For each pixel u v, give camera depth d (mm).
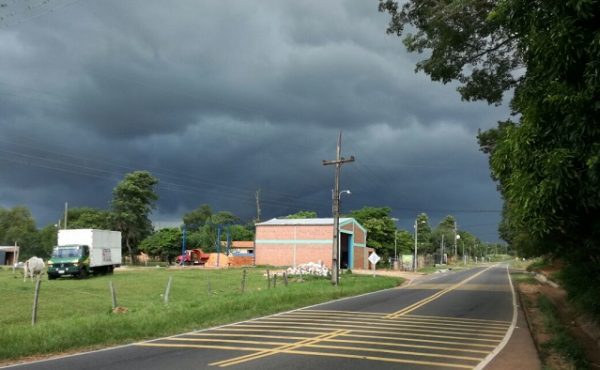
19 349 11703
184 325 16406
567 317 21156
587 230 8406
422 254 119875
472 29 20031
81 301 23719
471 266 115625
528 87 7777
